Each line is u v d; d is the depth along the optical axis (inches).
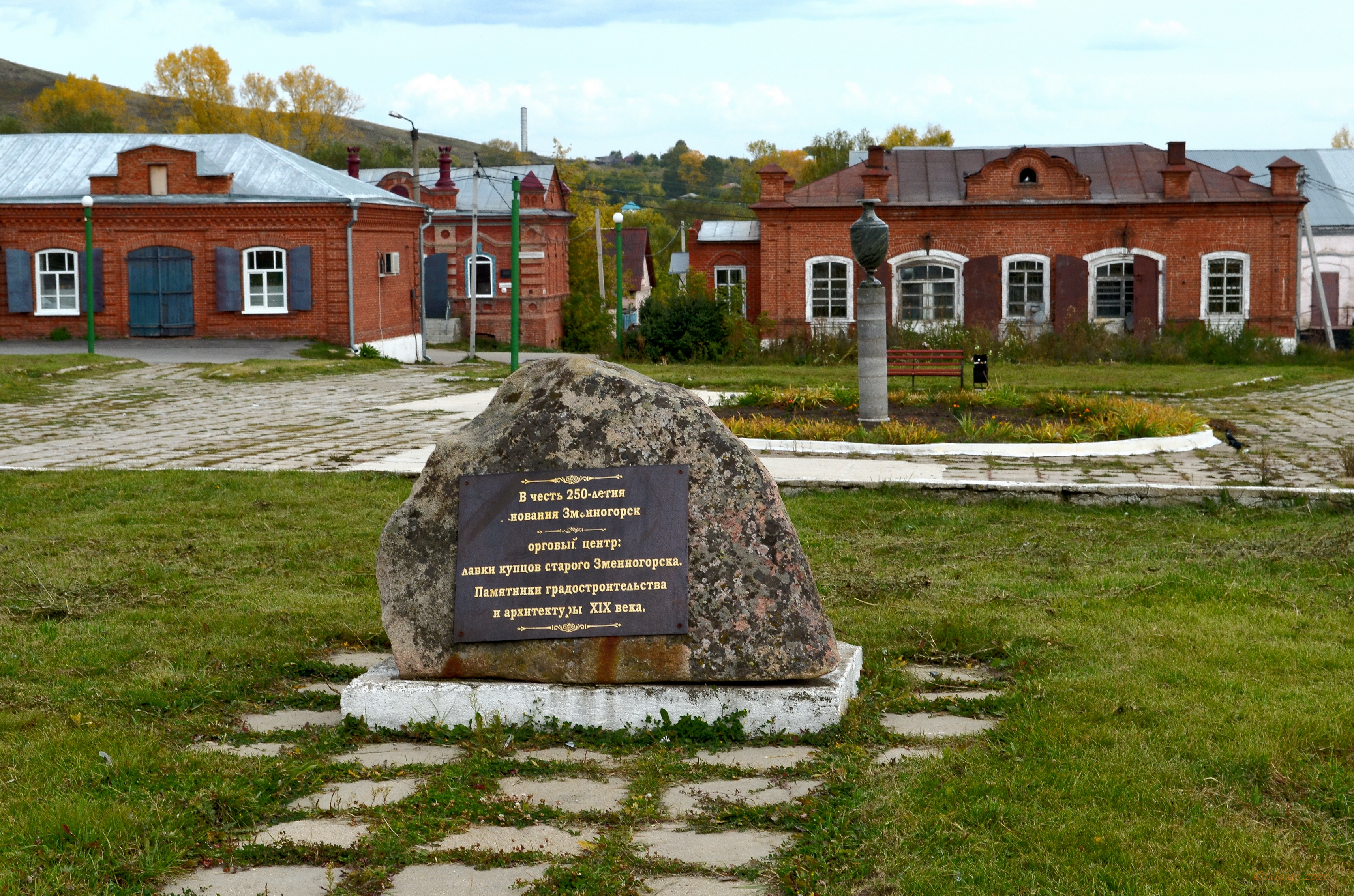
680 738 189.8
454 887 142.6
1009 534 351.6
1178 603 268.1
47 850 149.0
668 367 1124.5
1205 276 1368.1
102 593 280.1
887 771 172.2
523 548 199.2
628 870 145.3
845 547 332.5
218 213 1189.1
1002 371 1078.4
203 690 213.2
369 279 1243.8
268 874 147.1
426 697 195.5
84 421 647.1
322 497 396.8
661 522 197.5
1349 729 182.1
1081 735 182.4
